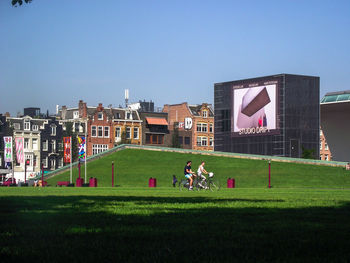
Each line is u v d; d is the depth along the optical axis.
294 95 109.81
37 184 73.50
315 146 111.50
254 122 113.56
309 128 110.94
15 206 16.00
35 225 10.23
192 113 140.75
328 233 9.12
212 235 8.74
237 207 15.53
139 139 132.88
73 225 10.20
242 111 115.94
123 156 94.81
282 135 108.38
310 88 111.50
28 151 112.50
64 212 13.54
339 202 18.81
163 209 14.61
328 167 78.56
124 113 132.00
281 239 8.35
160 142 136.75
